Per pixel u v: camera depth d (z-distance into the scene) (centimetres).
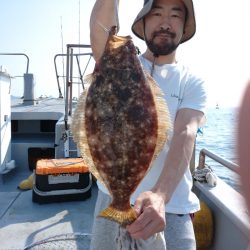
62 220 181
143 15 99
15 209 197
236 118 27
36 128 382
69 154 254
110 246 103
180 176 85
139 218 69
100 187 109
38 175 205
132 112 75
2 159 264
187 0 99
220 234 149
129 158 74
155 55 103
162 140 74
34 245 143
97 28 92
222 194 152
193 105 100
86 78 81
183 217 103
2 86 261
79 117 77
